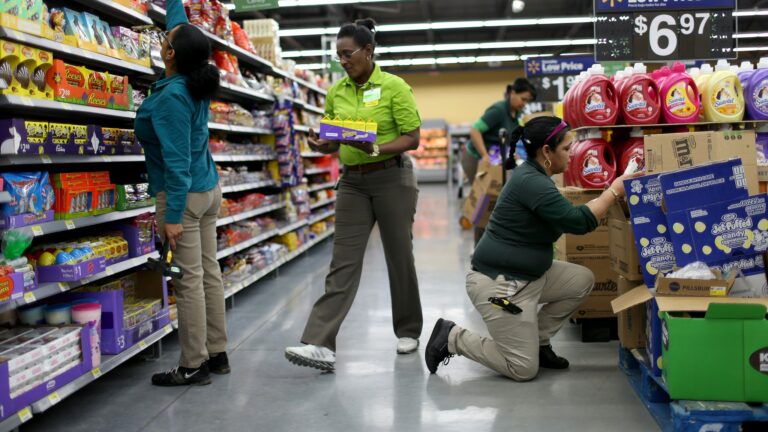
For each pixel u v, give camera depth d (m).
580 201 3.50
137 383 3.09
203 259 3.17
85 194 2.82
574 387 2.89
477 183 6.27
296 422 2.58
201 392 2.96
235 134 6.04
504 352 2.97
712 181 2.41
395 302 3.53
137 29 3.64
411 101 3.24
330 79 11.73
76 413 2.72
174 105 2.70
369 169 3.27
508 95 6.00
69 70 2.72
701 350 2.21
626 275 2.87
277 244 6.30
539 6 16.27
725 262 2.42
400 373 3.18
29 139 2.46
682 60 4.43
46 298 2.92
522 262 2.89
